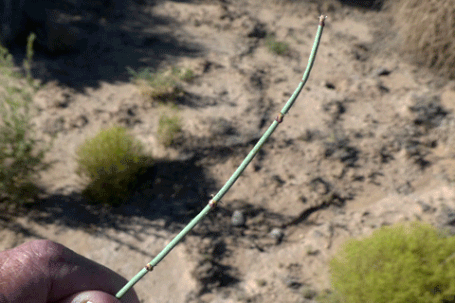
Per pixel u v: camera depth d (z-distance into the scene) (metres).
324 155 5.00
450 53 6.31
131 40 7.03
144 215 4.37
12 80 5.86
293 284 3.73
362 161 4.93
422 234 3.28
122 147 4.48
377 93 6.04
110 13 7.70
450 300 2.99
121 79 6.16
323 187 4.63
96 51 6.71
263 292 3.68
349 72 6.53
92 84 6.03
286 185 4.67
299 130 5.35
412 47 6.80
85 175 4.71
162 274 3.84
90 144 4.47
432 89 6.12
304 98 5.92
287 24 7.84
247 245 4.11
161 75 5.97
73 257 1.47
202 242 4.11
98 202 4.50
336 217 4.34
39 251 1.42
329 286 3.68
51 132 5.17
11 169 4.30
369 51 7.07
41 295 1.37
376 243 3.25
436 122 5.47
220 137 5.19
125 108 5.61
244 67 6.52
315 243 4.09
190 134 5.21
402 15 7.46
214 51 6.88
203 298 3.65
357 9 8.44
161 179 4.72
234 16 7.92
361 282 3.14
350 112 5.68
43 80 6.00
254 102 5.79
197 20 7.74
